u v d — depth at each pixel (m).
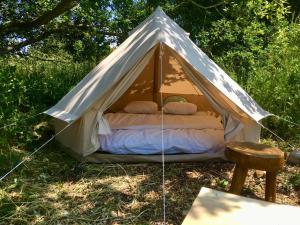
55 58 10.23
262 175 4.44
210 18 9.75
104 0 8.57
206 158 4.77
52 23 8.63
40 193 3.77
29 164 4.48
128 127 4.75
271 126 6.21
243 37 8.67
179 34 5.01
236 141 4.43
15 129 5.18
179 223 3.35
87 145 4.49
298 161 4.96
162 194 3.87
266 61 7.18
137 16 9.27
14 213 3.36
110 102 4.50
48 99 7.16
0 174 4.14
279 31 6.80
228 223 1.96
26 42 8.53
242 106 4.58
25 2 8.16
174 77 6.28
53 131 5.82
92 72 5.34
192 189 4.04
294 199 4.02
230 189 3.79
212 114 6.15
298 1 10.70
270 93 6.22
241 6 7.37
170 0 9.77
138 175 4.31
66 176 4.23
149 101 6.00
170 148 4.70
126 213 3.47
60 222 3.26
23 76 7.56
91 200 3.67
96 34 9.10
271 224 1.98
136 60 4.39
